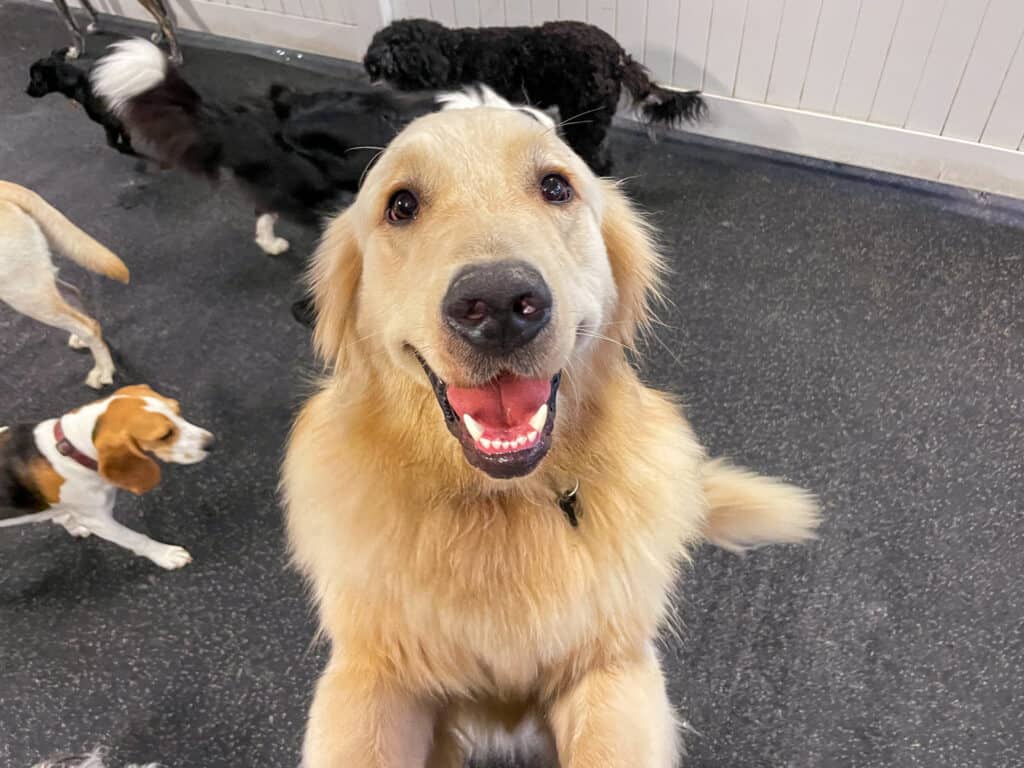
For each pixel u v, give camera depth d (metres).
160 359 0.97
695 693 0.66
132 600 0.74
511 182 0.41
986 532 0.75
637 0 1.16
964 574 0.72
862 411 0.86
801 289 1.00
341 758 0.45
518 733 0.57
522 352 0.36
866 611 0.70
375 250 0.43
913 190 1.14
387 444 0.46
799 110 1.17
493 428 0.38
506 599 0.45
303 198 1.02
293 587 0.74
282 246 1.10
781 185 1.17
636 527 0.47
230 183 1.04
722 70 1.18
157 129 1.00
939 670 0.66
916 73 1.06
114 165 1.26
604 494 0.46
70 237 0.87
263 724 0.66
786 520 0.66
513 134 0.43
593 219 0.45
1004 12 0.97
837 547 0.74
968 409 0.85
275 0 1.45
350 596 0.48
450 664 0.49
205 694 0.68
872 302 0.98
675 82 1.23
